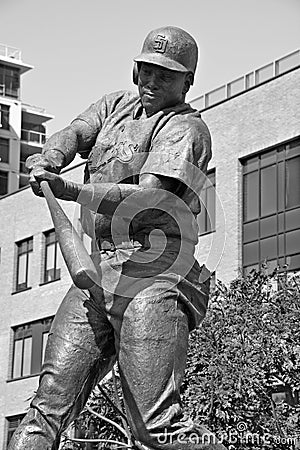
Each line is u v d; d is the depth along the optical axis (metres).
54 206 5.11
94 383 5.45
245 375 17.22
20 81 69.81
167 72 5.48
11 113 68.38
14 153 67.81
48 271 39.59
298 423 17.52
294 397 18.34
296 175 30.30
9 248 41.56
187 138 5.39
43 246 40.09
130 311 5.26
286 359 18.06
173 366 5.26
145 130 5.50
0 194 66.81
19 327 40.34
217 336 18.08
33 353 39.19
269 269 30.42
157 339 5.23
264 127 31.47
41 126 71.38
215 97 33.34
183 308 5.42
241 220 31.66
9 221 41.88
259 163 31.58
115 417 15.75
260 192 31.30
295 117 30.66
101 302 5.33
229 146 32.41
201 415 17.03
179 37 5.49
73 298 5.45
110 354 5.44
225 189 32.16
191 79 5.60
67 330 5.37
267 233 30.80
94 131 5.69
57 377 5.30
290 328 18.34
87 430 16.23
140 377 5.20
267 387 18.27
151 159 5.35
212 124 33.06
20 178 67.94
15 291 40.75
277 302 18.94
